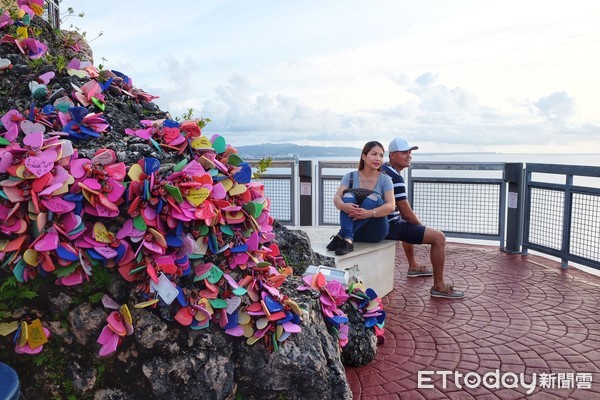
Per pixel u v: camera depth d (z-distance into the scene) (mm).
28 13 3469
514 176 6793
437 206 7539
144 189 2395
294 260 4016
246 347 2627
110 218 2432
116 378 2445
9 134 2490
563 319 4484
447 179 7383
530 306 4836
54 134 2551
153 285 2369
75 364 2416
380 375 3500
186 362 2441
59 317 2408
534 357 3740
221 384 2506
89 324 2395
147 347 2404
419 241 5137
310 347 2719
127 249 2369
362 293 3766
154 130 2834
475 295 5180
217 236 2666
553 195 6293
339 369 2846
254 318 2639
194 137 2842
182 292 2463
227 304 2578
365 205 4844
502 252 7074
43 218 2262
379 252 5051
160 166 2588
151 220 2393
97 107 2895
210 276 2562
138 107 3182
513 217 6902
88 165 2396
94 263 2373
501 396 3195
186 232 2529
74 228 2295
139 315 2408
